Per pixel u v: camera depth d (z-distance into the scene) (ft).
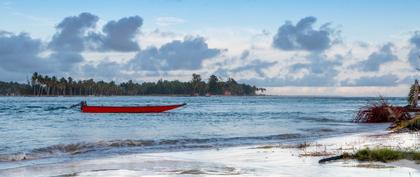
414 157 45.52
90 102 489.26
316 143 70.79
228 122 157.48
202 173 40.73
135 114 215.51
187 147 73.82
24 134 107.24
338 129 118.21
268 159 50.88
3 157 61.77
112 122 157.69
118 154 63.82
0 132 113.19
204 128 126.93
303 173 39.52
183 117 193.67
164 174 40.34
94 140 87.66
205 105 398.21
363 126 131.54
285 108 321.93
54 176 40.63
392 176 37.11
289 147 64.85
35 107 314.35
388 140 71.00
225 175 39.32
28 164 53.78
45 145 78.64
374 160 45.52
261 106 372.79
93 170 44.21
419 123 97.76
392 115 144.25
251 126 135.03
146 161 51.70
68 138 95.40
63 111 253.65
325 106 378.94
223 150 64.08
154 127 132.36
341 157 47.34
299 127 129.18
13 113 228.02
